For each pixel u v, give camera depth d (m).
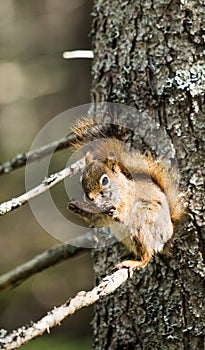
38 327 2.47
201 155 2.67
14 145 5.65
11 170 2.77
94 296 2.53
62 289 4.89
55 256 2.82
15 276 2.83
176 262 2.69
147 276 2.71
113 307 2.74
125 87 2.71
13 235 5.21
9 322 4.68
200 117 2.68
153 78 2.69
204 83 2.67
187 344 2.69
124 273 2.59
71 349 4.03
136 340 2.72
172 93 2.68
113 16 2.72
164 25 2.69
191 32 2.68
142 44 2.70
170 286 2.69
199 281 2.68
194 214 2.67
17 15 5.95
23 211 5.33
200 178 2.67
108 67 2.73
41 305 4.79
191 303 2.68
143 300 2.71
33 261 2.82
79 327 4.42
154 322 2.71
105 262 2.75
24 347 3.71
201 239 2.67
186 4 2.68
